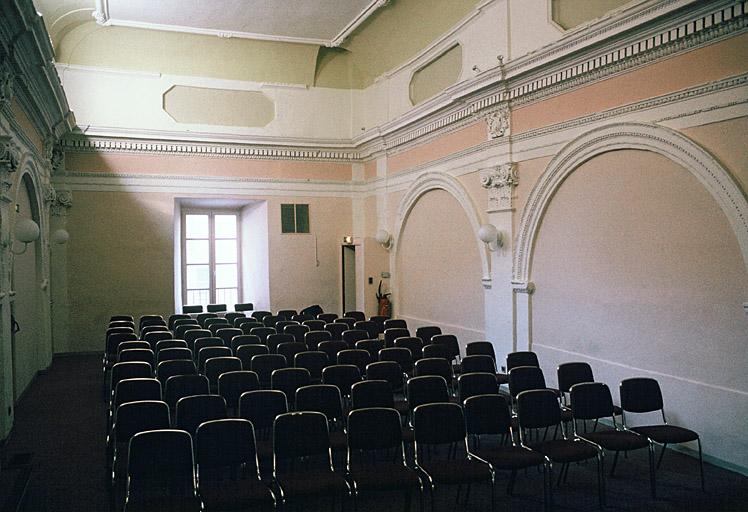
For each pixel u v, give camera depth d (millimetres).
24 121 7945
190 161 13289
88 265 12633
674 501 5016
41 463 6027
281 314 11992
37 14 5840
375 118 13531
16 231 7566
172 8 10883
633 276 6801
